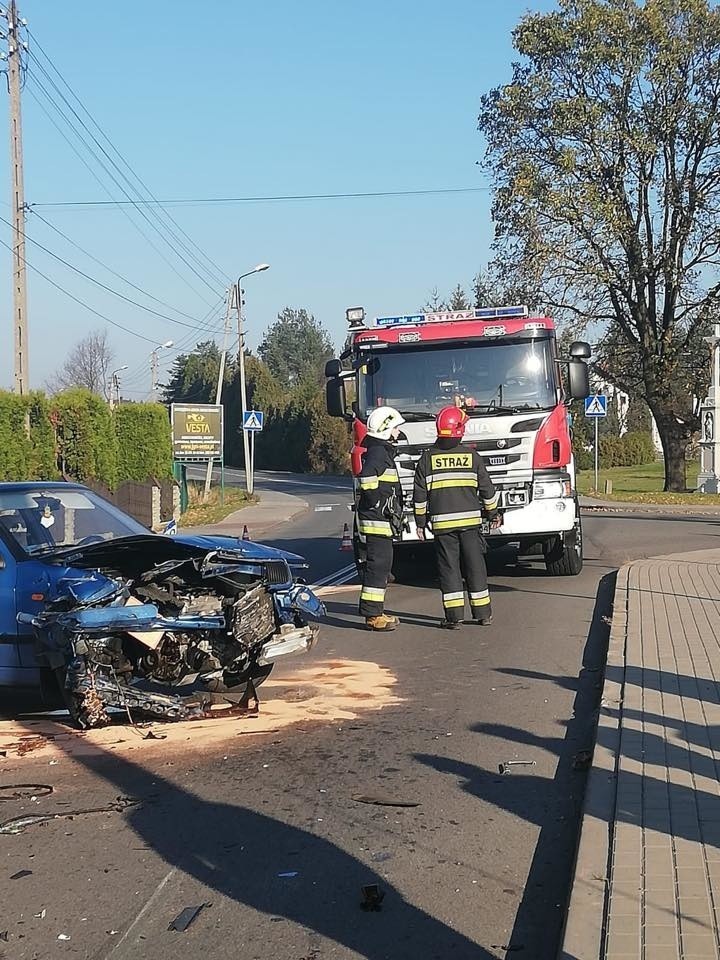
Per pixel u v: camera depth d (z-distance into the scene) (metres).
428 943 4.13
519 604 12.52
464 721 7.38
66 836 5.43
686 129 37.47
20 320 25.67
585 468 69.62
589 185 36.75
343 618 11.92
